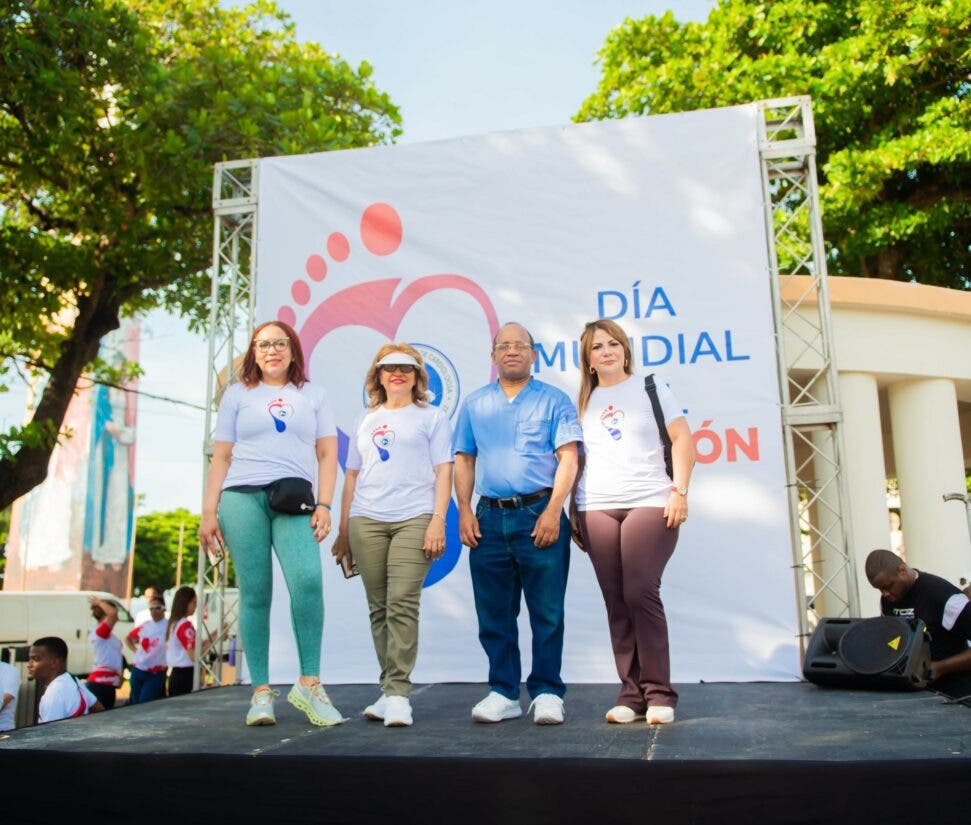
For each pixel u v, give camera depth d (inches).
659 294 222.8
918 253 563.2
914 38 470.6
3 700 228.4
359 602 225.9
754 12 557.0
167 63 401.4
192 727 143.0
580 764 107.0
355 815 111.3
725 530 211.5
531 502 144.8
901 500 309.1
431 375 230.7
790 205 512.7
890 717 136.3
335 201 243.1
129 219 365.7
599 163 230.8
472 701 176.9
